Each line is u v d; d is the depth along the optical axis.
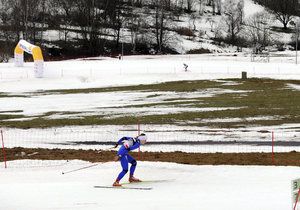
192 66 102.50
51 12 173.25
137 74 92.19
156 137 41.72
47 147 37.97
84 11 157.62
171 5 193.88
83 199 19.77
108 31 163.75
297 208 16.72
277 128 46.12
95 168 26.80
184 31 171.25
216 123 48.94
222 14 195.88
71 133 44.53
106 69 97.75
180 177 23.89
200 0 197.50
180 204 18.61
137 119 51.69
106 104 63.56
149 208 18.16
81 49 149.88
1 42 141.50
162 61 110.38
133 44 153.12
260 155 32.38
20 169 27.39
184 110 57.38
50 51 145.00
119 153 21.98
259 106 59.50
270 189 20.89
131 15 168.62
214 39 170.75
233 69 100.06
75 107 61.50
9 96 72.44
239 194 20.08
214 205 18.33
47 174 25.55
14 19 149.88
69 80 86.88
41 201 19.59
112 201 19.36
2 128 47.88
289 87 78.94
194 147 37.09
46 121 51.62
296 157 31.47
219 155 32.41
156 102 64.50
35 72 88.94
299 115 52.97
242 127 46.75
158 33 160.25
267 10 196.50
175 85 81.69
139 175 24.47
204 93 72.50
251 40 170.12
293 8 196.25
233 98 66.81
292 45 170.12
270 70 99.81
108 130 45.81
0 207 18.88
